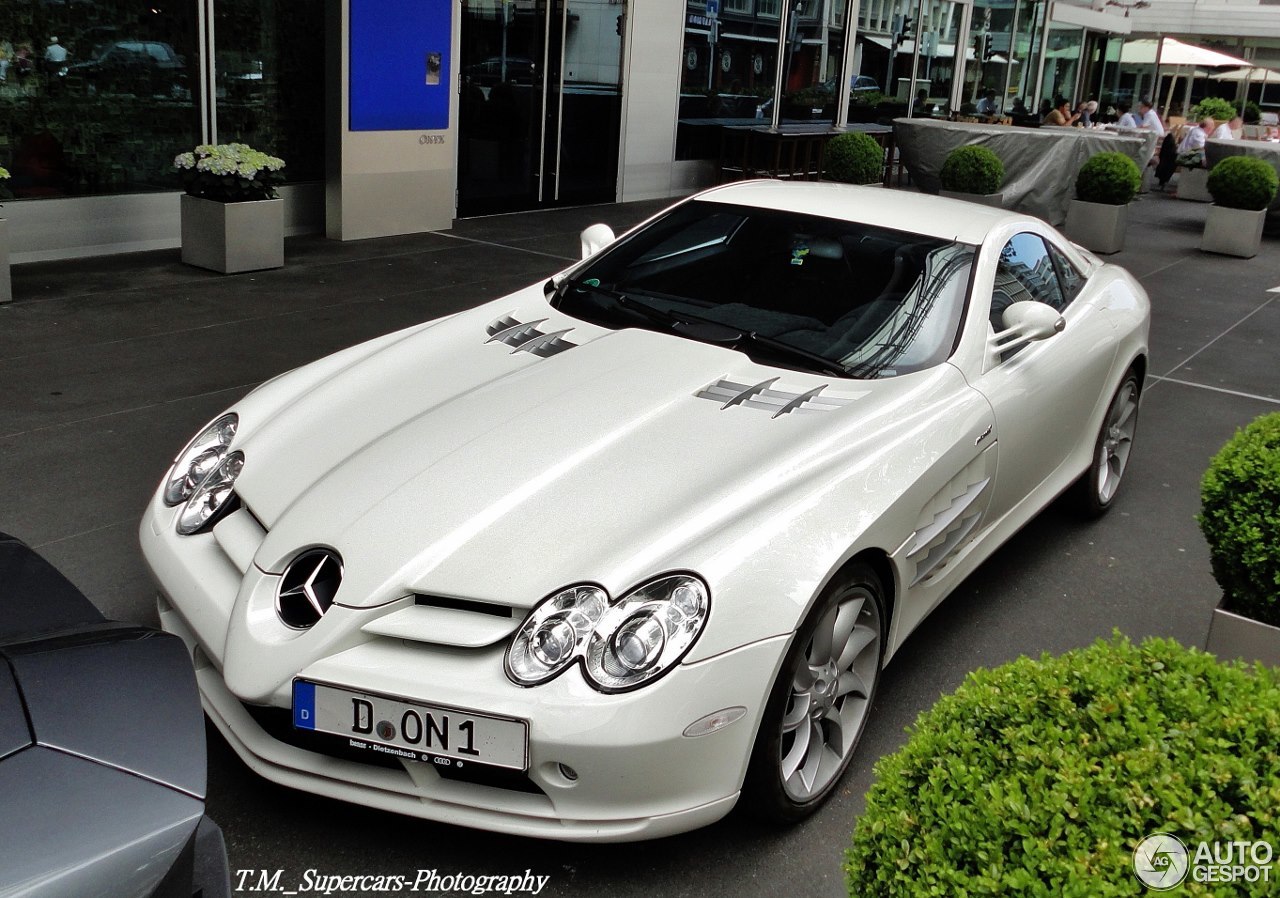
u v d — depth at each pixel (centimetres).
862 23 1762
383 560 253
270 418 334
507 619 244
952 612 403
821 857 269
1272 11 2928
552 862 261
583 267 416
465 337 376
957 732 174
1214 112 2511
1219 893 139
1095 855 145
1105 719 170
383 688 238
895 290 372
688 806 244
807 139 1555
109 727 185
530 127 1238
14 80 820
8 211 827
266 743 259
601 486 273
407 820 272
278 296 788
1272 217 1552
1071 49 2561
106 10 859
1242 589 326
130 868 166
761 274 385
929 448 316
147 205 909
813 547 264
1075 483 476
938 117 2009
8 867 157
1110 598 423
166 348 650
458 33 1076
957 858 153
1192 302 1029
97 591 375
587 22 1272
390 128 1012
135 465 483
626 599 241
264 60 971
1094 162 1268
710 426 303
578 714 230
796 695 268
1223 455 335
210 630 266
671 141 1445
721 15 1473
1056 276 454
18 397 554
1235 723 166
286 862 256
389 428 312
